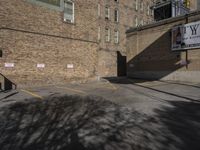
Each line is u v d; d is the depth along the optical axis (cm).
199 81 1995
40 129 678
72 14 2059
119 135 618
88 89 1634
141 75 2653
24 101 1134
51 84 1866
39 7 1783
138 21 4312
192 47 2045
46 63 1830
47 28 1839
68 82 2005
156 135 617
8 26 1582
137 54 2714
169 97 1248
